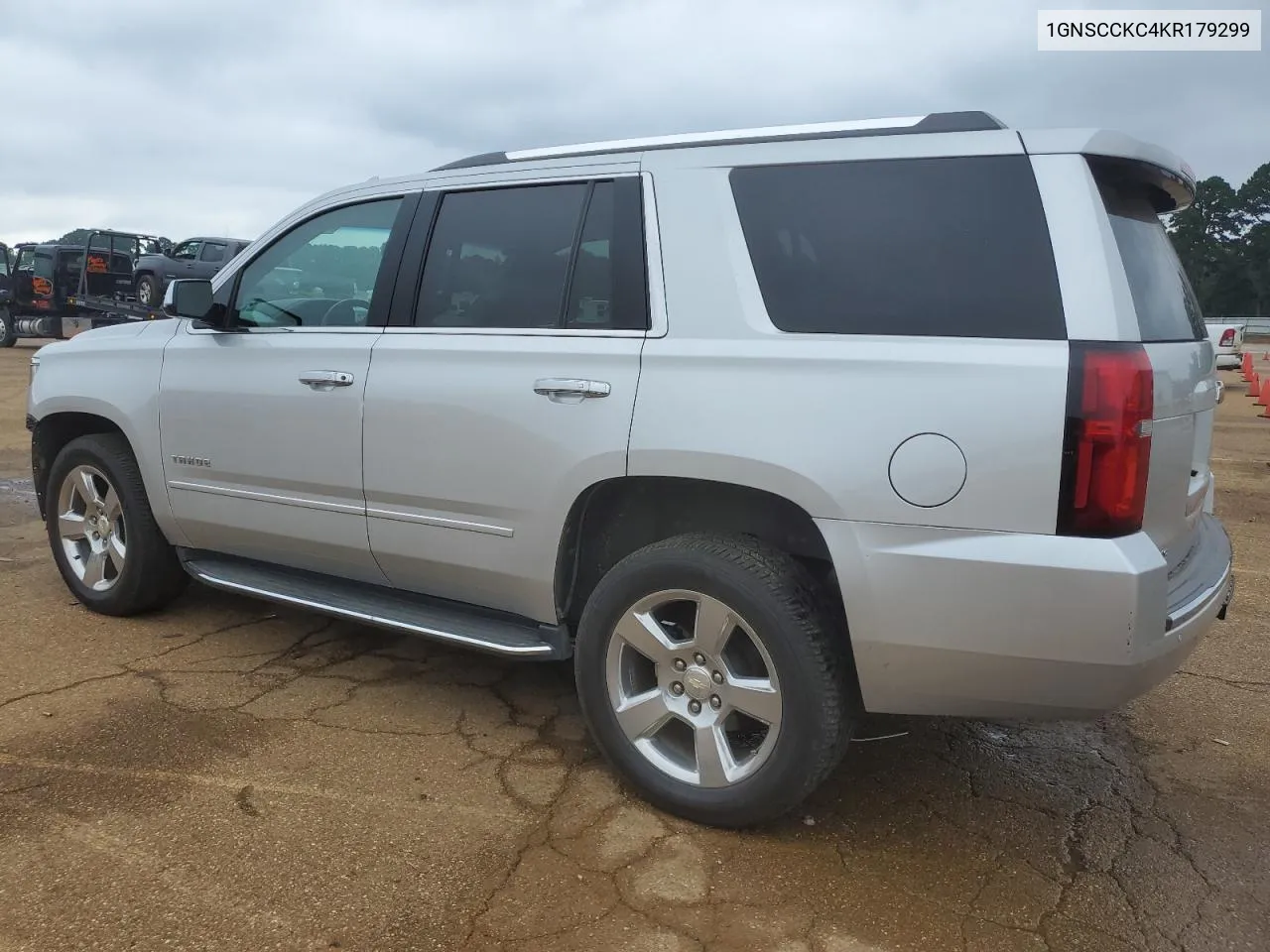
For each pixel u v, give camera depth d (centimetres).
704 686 278
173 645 415
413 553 338
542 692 377
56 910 235
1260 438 1177
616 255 297
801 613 260
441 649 420
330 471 351
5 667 385
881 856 272
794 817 291
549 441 297
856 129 275
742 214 280
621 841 274
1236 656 430
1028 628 236
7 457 890
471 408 312
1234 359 2122
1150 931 241
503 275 322
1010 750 341
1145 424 231
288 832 272
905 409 245
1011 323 241
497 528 313
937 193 257
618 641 291
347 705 359
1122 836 285
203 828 273
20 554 552
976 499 238
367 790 297
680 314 282
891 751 339
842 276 264
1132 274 253
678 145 299
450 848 267
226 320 395
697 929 236
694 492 296
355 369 343
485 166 339
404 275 344
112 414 419
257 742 327
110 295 2398
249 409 372
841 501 251
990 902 251
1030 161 248
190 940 226
